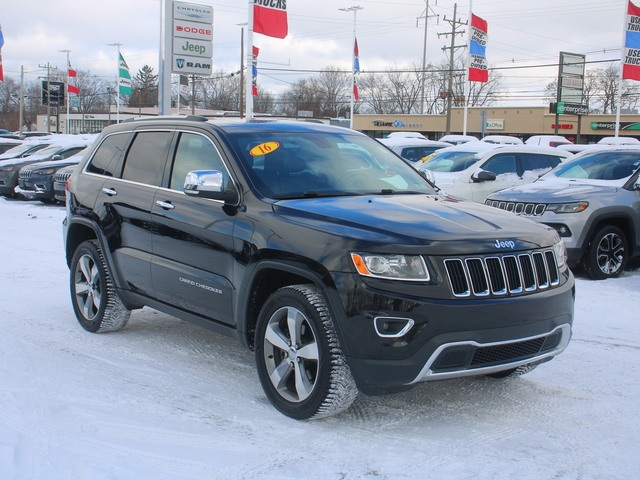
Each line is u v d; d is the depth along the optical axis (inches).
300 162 195.6
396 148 636.7
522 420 169.0
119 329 240.7
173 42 772.6
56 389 184.4
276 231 165.9
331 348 152.7
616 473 141.6
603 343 236.1
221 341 233.8
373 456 147.0
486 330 149.2
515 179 482.0
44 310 270.4
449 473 139.9
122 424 162.2
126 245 219.6
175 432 158.1
